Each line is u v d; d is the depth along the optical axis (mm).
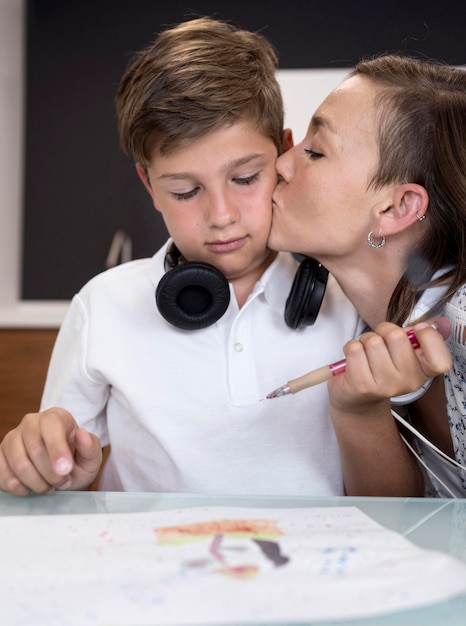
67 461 820
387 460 1082
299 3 5461
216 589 560
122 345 1204
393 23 5328
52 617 523
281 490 1177
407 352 884
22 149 6043
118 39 5934
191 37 1139
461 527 759
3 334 4699
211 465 1169
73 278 6105
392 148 1077
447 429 1172
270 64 1220
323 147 1099
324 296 1244
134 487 1215
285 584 568
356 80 1135
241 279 1227
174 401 1173
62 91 5996
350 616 520
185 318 1120
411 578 578
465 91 1122
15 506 839
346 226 1095
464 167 1079
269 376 1187
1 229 5664
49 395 1265
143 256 6086
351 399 955
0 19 5430
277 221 1131
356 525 727
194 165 1065
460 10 5152
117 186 6039
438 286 1076
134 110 1107
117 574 593
